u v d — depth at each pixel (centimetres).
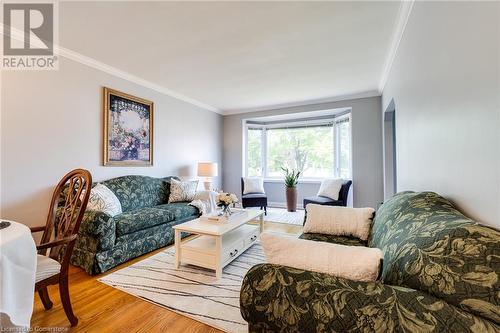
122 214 272
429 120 162
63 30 233
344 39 254
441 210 114
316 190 544
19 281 106
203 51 278
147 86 384
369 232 192
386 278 86
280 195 578
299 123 573
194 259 228
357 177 459
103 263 225
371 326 65
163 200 377
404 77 230
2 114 230
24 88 244
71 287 201
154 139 399
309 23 224
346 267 86
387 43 262
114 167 334
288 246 97
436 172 152
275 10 204
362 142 455
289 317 75
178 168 450
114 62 308
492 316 59
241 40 254
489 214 97
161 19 215
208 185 473
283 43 261
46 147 261
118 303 179
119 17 212
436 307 64
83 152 296
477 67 104
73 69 285
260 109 552
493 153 94
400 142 255
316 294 75
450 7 129
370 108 448
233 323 157
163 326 155
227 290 197
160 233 294
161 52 280
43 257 154
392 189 404
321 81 381
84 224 225
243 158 578
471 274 65
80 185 175
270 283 82
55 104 268
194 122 493
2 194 230
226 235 268
